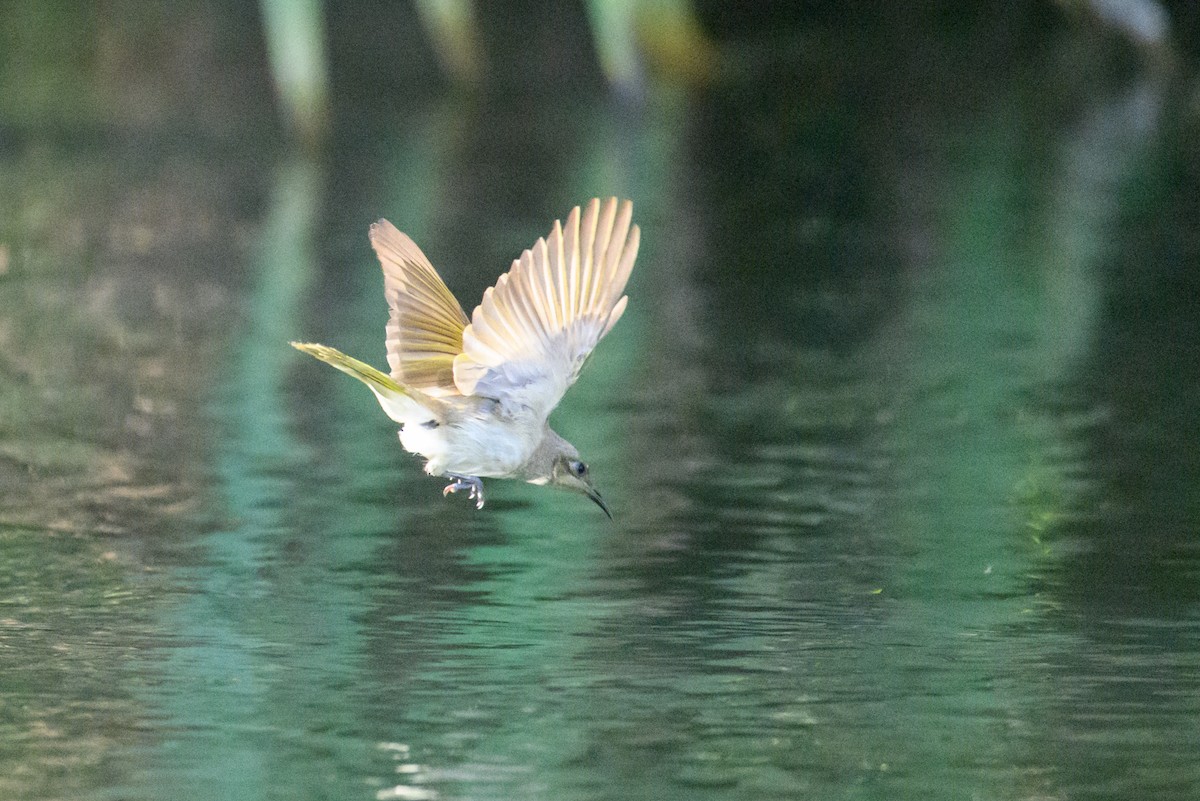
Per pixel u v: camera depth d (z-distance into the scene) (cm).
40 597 1128
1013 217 2730
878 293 2223
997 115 3744
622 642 1048
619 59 3856
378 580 1170
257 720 927
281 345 1933
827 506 1353
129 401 1681
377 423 1608
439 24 4147
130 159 3278
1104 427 1586
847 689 976
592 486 844
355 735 908
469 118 3791
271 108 3912
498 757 882
